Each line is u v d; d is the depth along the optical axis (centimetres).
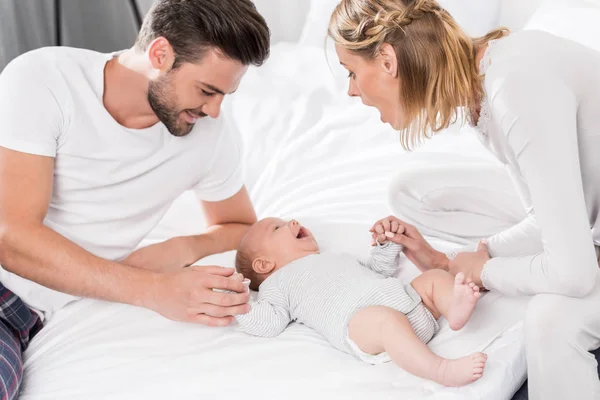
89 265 146
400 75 133
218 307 143
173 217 203
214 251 182
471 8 277
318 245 180
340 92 267
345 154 229
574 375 128
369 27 132
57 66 149
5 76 148
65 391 138
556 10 247
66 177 154
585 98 129
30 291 155
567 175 121
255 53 142
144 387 136
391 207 194
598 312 127
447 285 146
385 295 144
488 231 188
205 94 147
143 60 147
